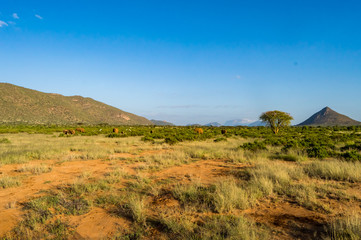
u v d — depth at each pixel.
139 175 7.63
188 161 10.67
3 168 9.43
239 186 6.01
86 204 5.18
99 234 3.83
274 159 11.10
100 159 11.81
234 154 12.26
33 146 17.36
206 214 4.41
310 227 3.76
